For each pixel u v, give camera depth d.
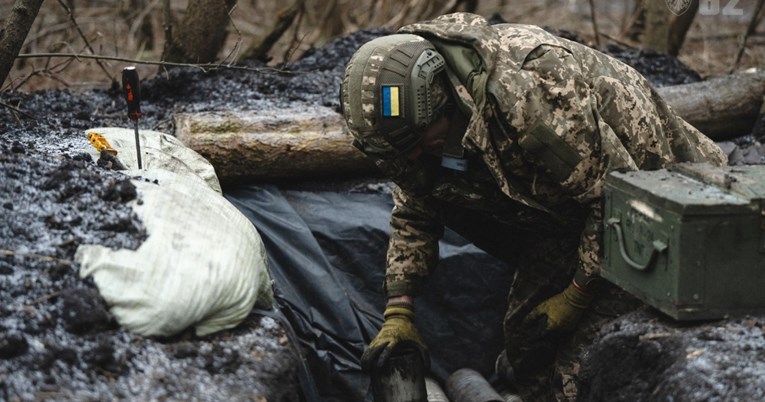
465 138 2.77
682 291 2.45
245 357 2.47
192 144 3.79
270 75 4.73
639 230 2.59
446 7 6.74
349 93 2.83
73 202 2.69
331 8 6.95
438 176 3.09
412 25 2.99
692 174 2.65
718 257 2.44
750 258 2.45
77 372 2.21
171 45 4.80
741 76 4.65
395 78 2.77
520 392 3.55
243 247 2.73
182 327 2.44
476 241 3.45
